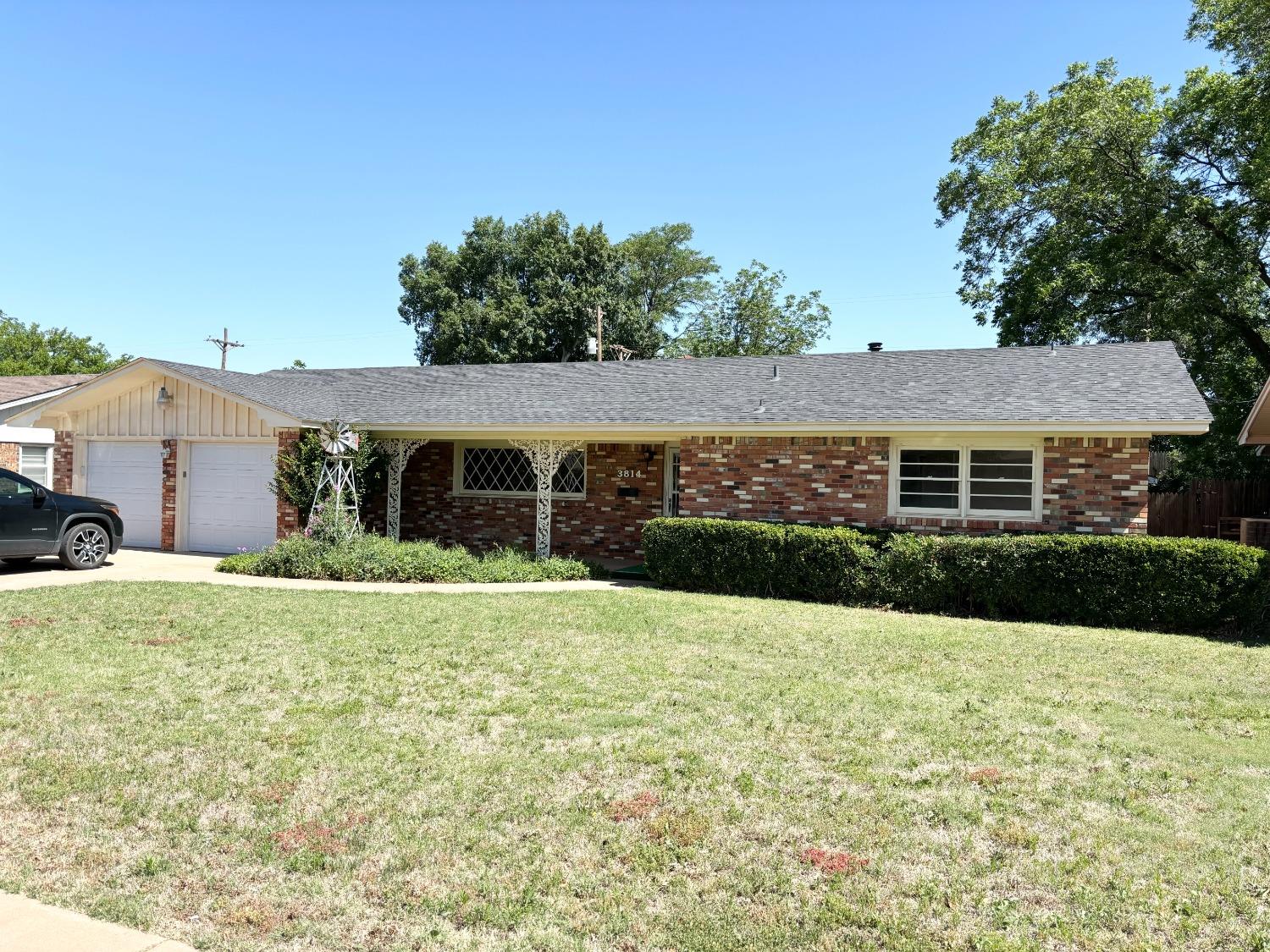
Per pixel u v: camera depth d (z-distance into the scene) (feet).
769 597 37.63
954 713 19.38
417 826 12.87
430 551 43.29
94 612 29.53
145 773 14.75
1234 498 60.44
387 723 17.80
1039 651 26.68
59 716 17.76
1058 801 14.37
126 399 51.39
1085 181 74.33
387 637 26.50
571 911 10.54
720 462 42.91
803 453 41.27
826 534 36.40
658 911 10.62
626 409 45.75
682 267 167.63
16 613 29.17
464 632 27.63
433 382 57.52
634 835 12.72
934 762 16.15
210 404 49.11
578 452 52.95
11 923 9.87
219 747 16.07
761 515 42.06
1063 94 79.10
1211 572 30.53
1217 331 74.69
